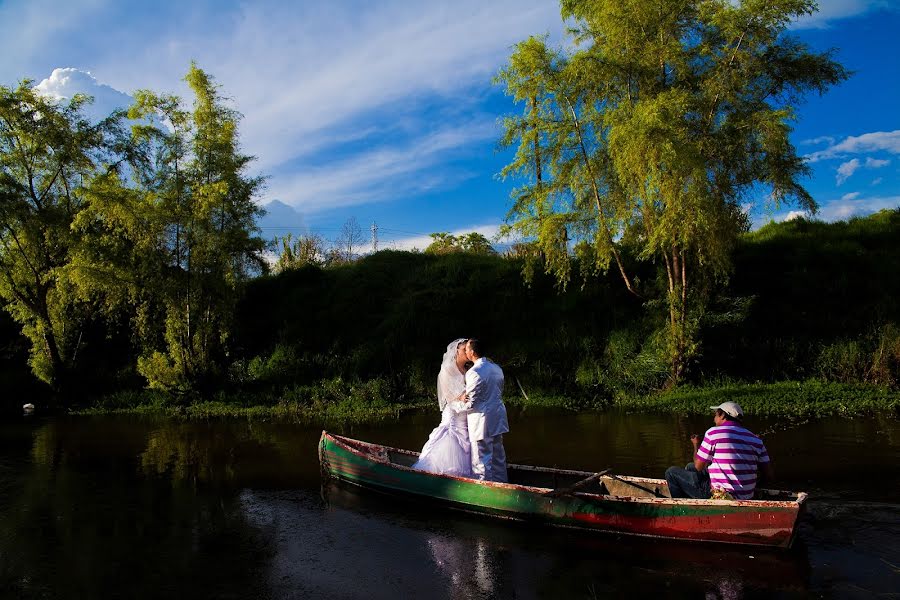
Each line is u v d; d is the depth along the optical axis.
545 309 18.17
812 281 17.14
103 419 14.28
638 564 5.57
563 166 14.42
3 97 15.78
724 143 12.74
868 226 19.70
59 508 7.55
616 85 13.74
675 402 13.41
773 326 16.09
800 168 13.06
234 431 12.43
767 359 15.24
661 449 9.78
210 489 8.30
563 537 6.31
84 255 15.78
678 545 6.00
